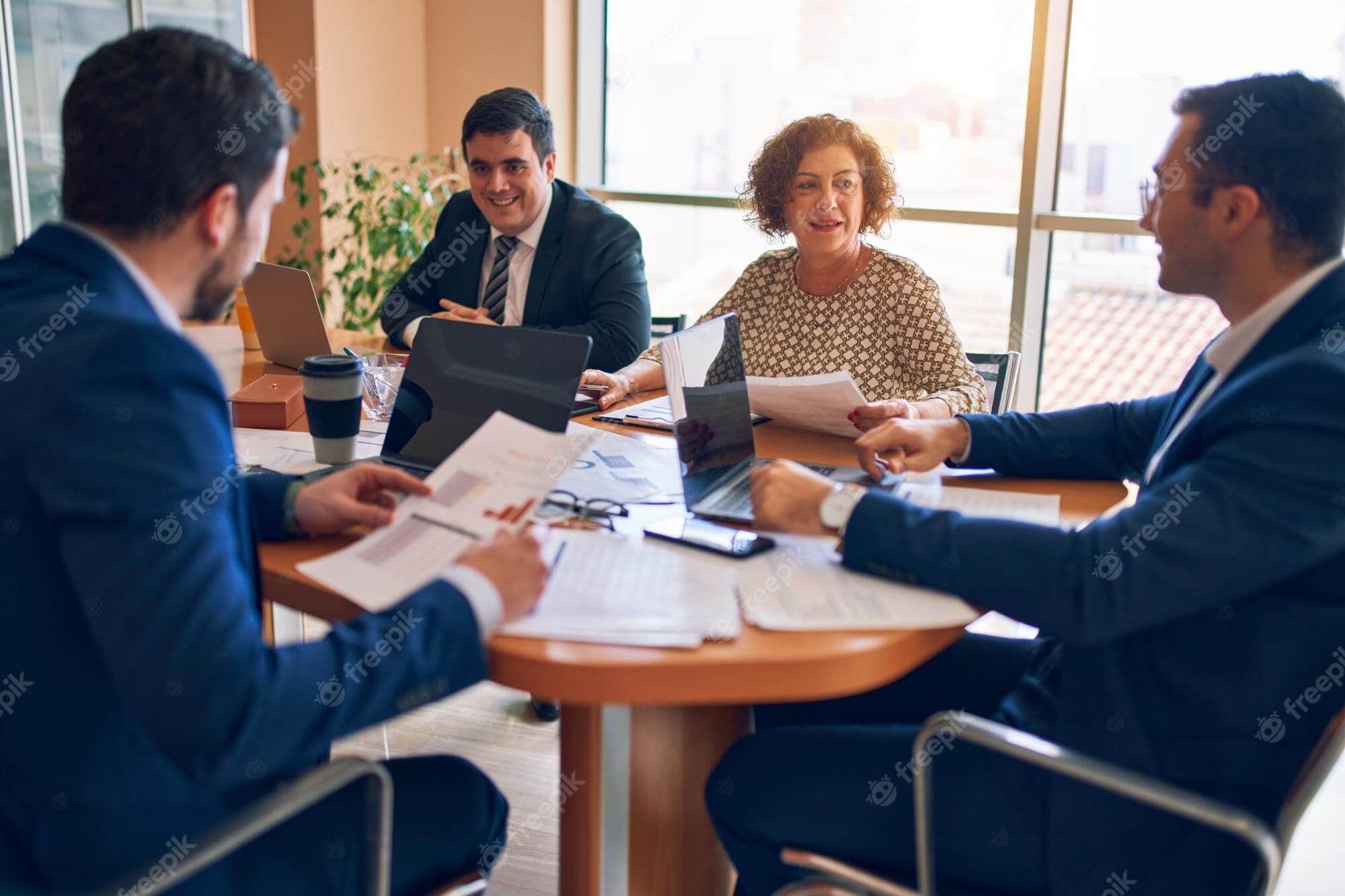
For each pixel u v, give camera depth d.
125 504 0.89
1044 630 1.17
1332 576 1.12
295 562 1.23
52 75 3.49
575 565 1.26
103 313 0.95
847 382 1.80
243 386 2.13
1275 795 1.13
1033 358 3.85
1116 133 3.57
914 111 3.83
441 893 1.21
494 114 2.75
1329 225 1.18
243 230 1.07
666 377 1.45
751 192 2.44
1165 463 1.27
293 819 1.11
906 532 1.22
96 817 0.99
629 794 1.36
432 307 3.00
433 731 2.48
